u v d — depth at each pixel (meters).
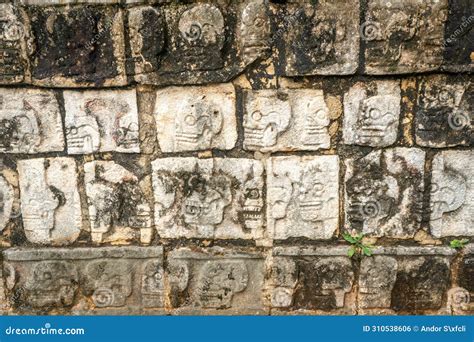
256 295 3.24
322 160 3.06
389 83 2.93
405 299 3.20
